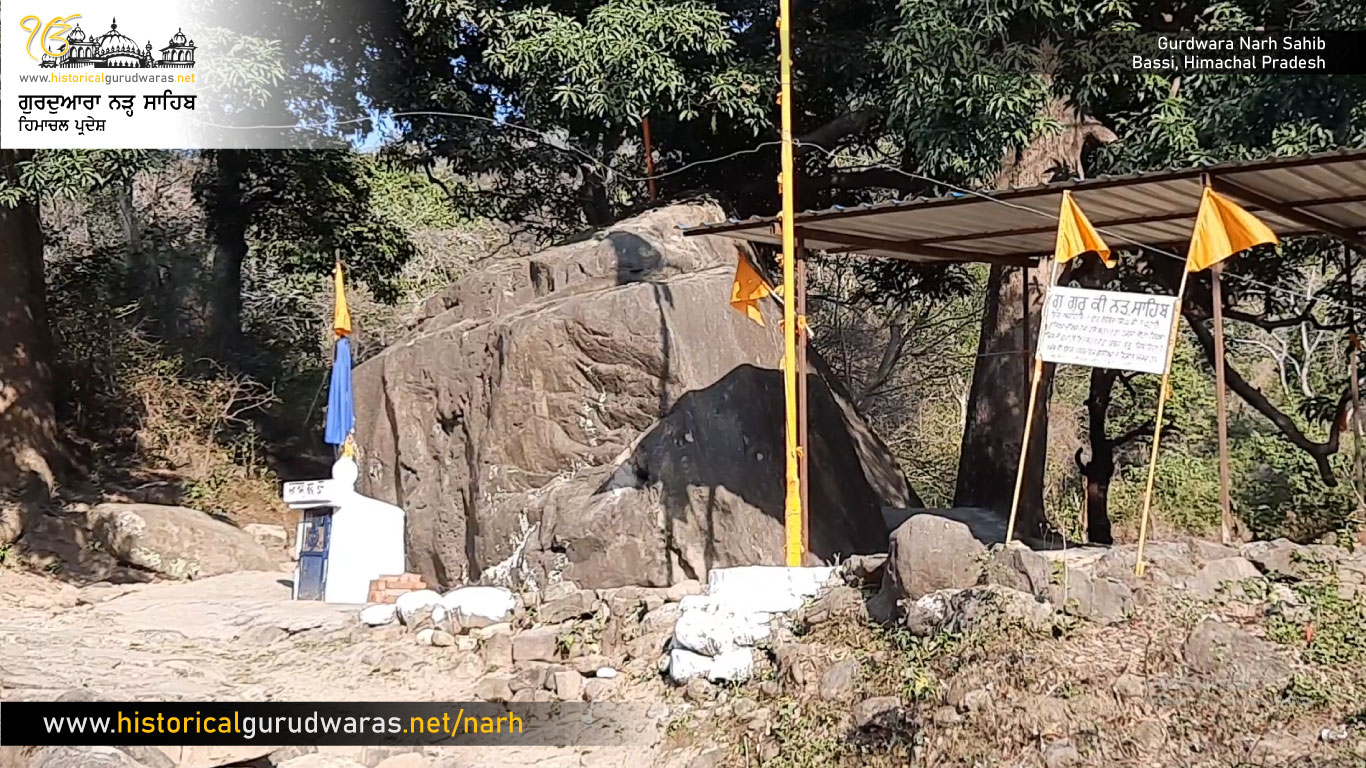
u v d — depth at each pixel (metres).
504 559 12.72
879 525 12.93
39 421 17.61
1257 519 17.52
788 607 9.72
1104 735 7.26
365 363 15.02
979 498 15.59
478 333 13.84
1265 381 28.08
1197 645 7.76
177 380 20.77
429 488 13.86
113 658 10.60
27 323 17.69
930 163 14.35
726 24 17.39
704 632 9.42
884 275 22.03
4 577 14.48
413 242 26.86
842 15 18.17
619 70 16.03
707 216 15.15
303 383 23.89
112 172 15.33
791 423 10.06
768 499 11.95
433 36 18.27
